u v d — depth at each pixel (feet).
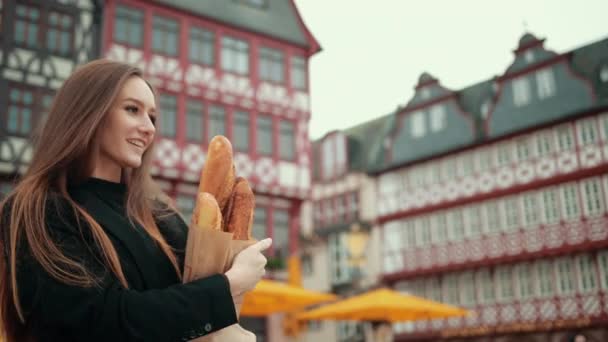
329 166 109.19
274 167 64.39
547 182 85.05
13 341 4.11
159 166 57.72
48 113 4.52
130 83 4.61
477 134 92.84
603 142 81.20
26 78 51.65
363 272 100.27
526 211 87.15
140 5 59.31
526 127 87.04
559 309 83.10
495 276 89.86
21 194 4.16
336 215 106.73
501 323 87.97
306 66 69.41
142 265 4.20
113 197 4.53
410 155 99.35
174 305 3.87
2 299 4.12
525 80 88.48
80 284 3.78
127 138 4.53
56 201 4.11
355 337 95.96
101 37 56.13
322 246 105.29
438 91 97.71
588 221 81.35
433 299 95.25
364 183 103.96
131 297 3.84
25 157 49.88
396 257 98.37
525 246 86.28
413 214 97.71
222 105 62.69
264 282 41.91
